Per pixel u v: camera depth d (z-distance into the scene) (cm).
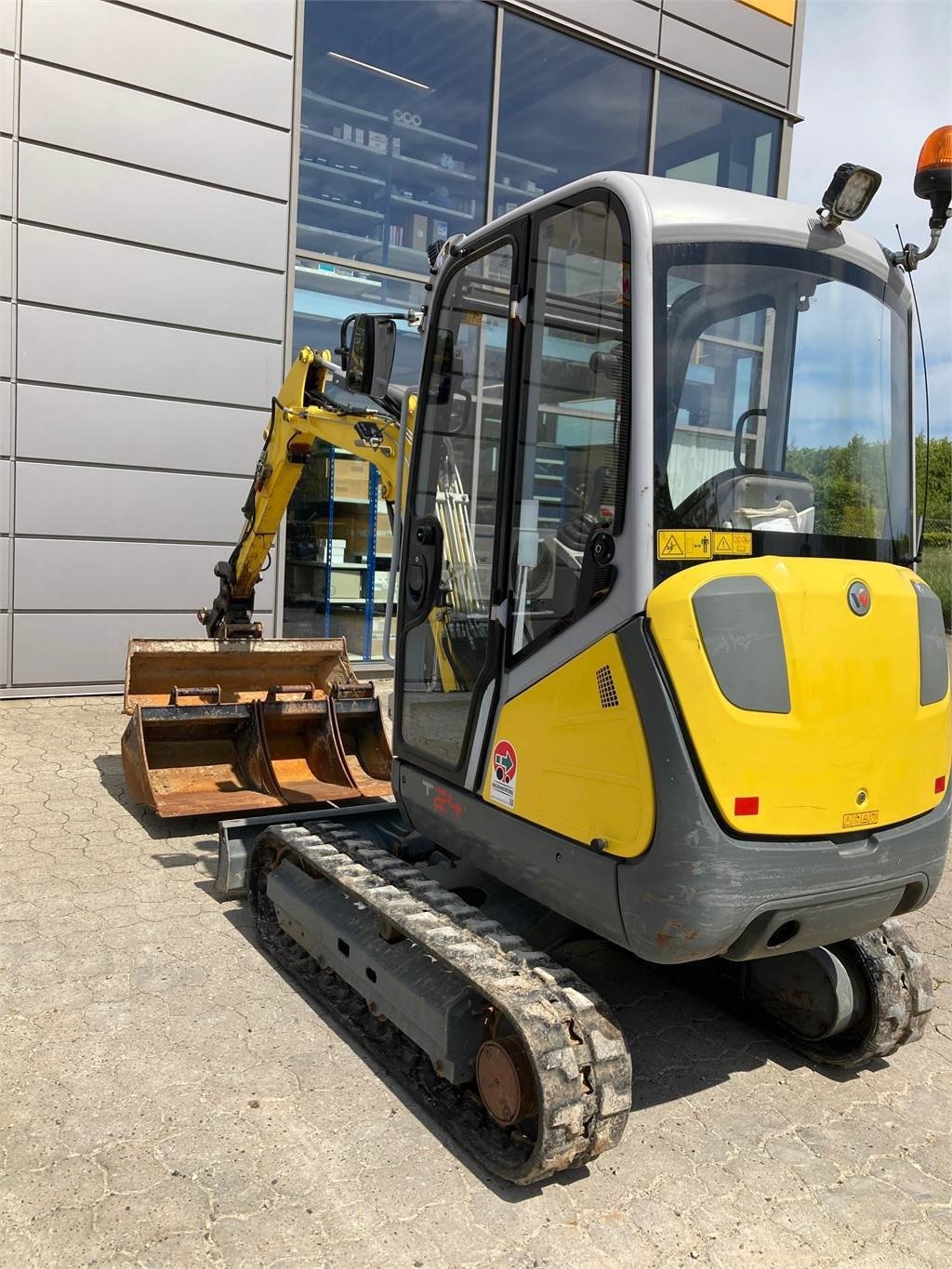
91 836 488
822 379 293
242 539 554
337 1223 241
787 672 250
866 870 265
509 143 912
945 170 284
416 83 863
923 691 282
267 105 784
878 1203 263
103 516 755
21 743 639
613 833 257
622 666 251
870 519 305
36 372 717
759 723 245
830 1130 297
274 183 795
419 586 352
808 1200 263
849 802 263
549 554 282
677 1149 283
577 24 909
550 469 283
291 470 508
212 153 766
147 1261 225
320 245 839
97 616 763
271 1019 333
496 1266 230
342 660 571
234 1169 258
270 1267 225
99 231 729
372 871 347
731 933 245
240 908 418
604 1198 258
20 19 684
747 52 1021
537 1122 258
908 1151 288
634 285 253
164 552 783
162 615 790
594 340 268
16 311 705
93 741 651
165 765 521
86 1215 238
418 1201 251
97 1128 271
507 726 298
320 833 393
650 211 257
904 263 316
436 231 895
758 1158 280
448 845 337
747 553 266
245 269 791
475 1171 264
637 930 251
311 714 534
